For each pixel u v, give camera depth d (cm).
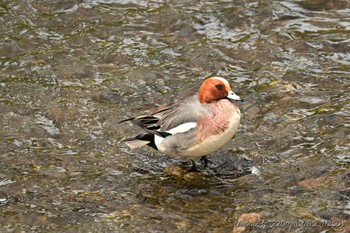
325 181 1210
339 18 1836
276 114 1458
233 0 1947
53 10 1944
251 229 1098
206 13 1888
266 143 1348
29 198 1208
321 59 1666
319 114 1438
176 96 1555
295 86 1562
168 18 1873
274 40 1755
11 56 1744
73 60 1717
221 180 1241
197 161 1302
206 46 1744
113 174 1271
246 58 1695
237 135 1383
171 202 1186
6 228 1129
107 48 1762
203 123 1208
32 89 1597
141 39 1797
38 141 1392
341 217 1112
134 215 1152
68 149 1364
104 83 1617
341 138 1343
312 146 1329
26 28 1862
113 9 1941
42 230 1123
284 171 1254
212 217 1139
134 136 1398
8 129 1435
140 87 1598
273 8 1883
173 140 1230
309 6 1891
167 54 1725
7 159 1328
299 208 1141
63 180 1257
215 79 1227
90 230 1116
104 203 1188
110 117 1474
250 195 1191
